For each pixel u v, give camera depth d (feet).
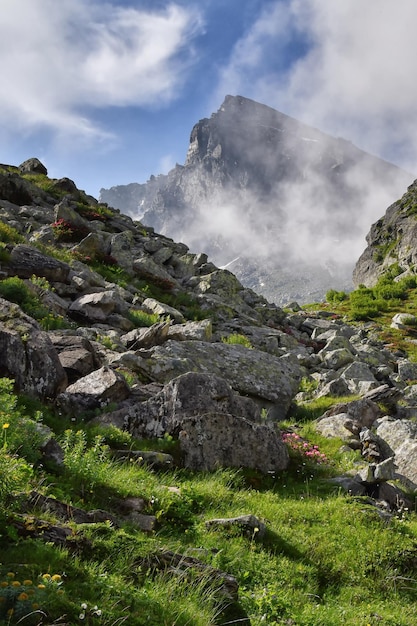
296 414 71.77
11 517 21.22
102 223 149.07
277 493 43.11
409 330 199.93
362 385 81.97
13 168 190.39
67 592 17.93
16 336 44.24
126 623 17.76
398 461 54.54
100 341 67.21
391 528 38.42
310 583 30.86
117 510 30.83
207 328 84.38
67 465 32.32
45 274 85.61
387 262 479.41
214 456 44.75
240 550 30.63
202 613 20.62
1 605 15.60
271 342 107.65
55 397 44.96
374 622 27.37
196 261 151.12
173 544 28.45
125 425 44.98
